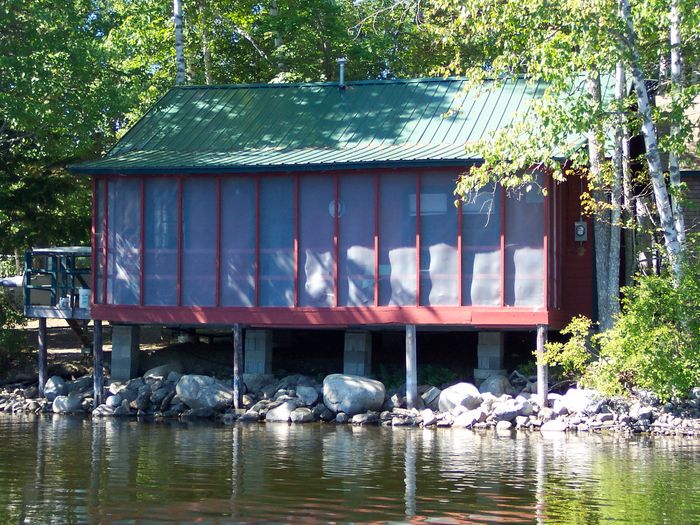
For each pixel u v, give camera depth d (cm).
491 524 1421
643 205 2789
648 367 2395
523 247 2691
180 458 1967
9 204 3462
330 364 3144
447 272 2733
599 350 2773
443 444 2197
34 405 2920
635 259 2870
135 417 2753
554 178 2522
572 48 2473
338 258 2811
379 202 2783
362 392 2662
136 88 3450
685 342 2425
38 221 3544
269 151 2975
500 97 3067
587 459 1986
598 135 2497
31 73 3131
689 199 2947
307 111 3184
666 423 2444
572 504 1553
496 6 2470
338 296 2811
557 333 3009
